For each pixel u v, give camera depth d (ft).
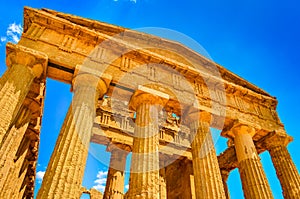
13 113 40.22
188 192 77.51
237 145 61.46
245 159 57.67
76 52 53.67
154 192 39.50
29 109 59.31
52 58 49.78
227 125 64.80
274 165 63.77
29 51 47.39
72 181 35.81
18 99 41.81
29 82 45.98
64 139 40.32
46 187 34.19
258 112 71.00
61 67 50.47
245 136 61.72
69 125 42.32
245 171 56.34
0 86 41.50
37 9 54.95
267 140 66.80
